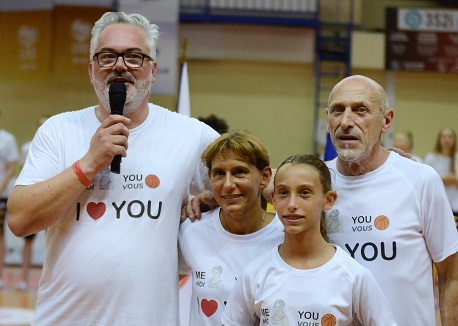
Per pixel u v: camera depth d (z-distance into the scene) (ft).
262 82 62.95
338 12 63.52
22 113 62.69
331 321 14.84
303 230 15.26
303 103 62.95
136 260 15.81
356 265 15.26
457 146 60.49
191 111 62.85
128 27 16.55
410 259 16.15
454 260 16.40
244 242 16.78
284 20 61.77
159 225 16.17
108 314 15.71
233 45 62.59
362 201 16.57
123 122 15.56
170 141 16.87
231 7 61.87
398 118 62.85
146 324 15.79
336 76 62.85
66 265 15.93
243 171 16.14
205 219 17.22
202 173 17.42
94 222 16.02
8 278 54.19
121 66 16.15
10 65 62.44
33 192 15.53
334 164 17.43
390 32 62.39
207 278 16.67
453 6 62.69
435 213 16.35
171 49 60.85
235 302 15.80
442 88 62.85
